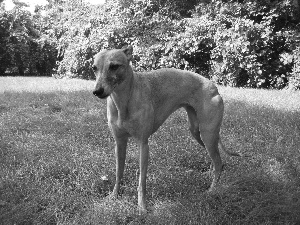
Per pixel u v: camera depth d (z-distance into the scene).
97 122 2.71
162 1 6.09
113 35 5.71
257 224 1.42
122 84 1.43
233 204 1.52
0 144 2.19
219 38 5.01
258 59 5.03
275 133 2.44
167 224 1.39
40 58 7.55
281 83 5.01
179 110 3.17
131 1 5.98
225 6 5.38
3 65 7.53
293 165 1.92
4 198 1.56
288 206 1.47
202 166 2.04
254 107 3.18
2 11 7.17
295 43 4.97
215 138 1.74
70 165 1.89
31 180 1.72
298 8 5.15
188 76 1.73
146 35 5.62
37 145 2.20
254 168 1.89
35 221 1.40
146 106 1.52
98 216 1.42
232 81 5.10
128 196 1.64
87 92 4.01
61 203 1.53
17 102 3.46
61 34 7.56
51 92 4.05
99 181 1.74
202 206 1.54
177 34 5.34
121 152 1.62
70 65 6.23
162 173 1.83
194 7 6.33
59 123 2.73
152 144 2.25
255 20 5.40
